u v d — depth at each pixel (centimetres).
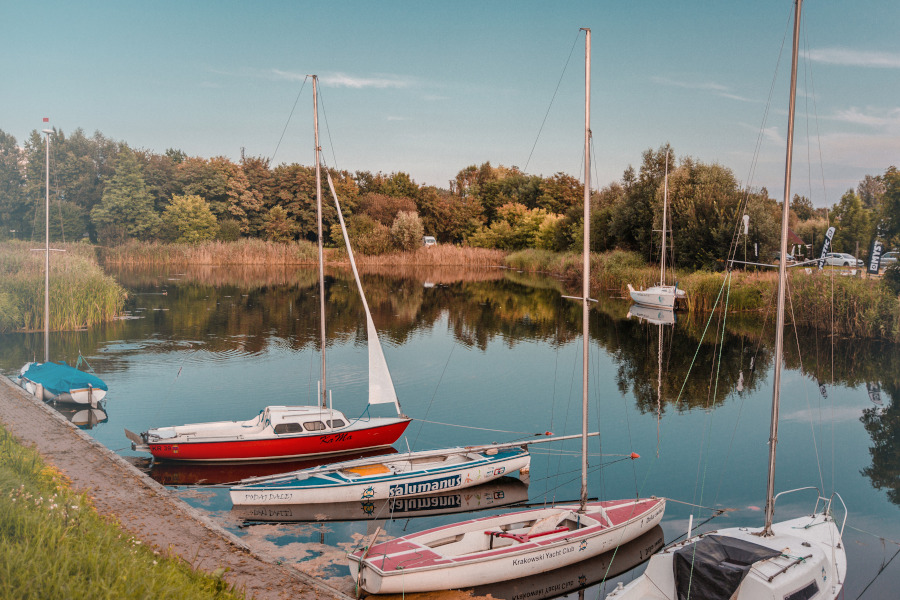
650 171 7469
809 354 3488
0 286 3691
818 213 7375
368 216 11012
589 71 1380
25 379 2428
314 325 4219
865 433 2248
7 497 1016
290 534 1477
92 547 953
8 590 750
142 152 11094
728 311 4944
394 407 2497
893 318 3659
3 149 10838
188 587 938
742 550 1112
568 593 1287
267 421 1970
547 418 2395
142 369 2945
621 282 6228
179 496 1677
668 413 2472
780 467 1942
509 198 12838
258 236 11138
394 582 1170
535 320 4619
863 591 1262
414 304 5366
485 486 1814
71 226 10231
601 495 1752
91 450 1691
